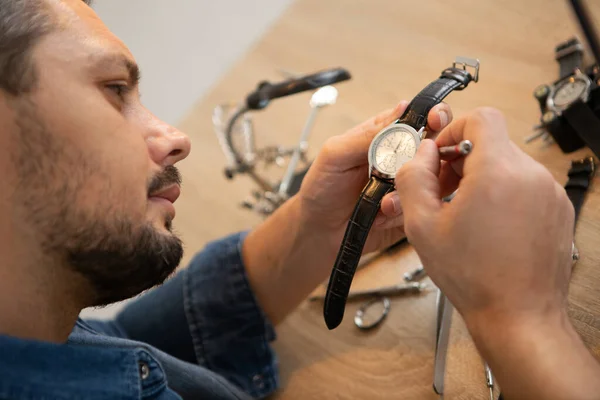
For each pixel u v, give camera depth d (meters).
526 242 0.46
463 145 0.48
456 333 0.72
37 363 0.54
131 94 0.61
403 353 0.75
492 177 0.46
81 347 0.57
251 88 1.16
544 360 0.44
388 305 0.80
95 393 0.56
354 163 0.68
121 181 0.55
